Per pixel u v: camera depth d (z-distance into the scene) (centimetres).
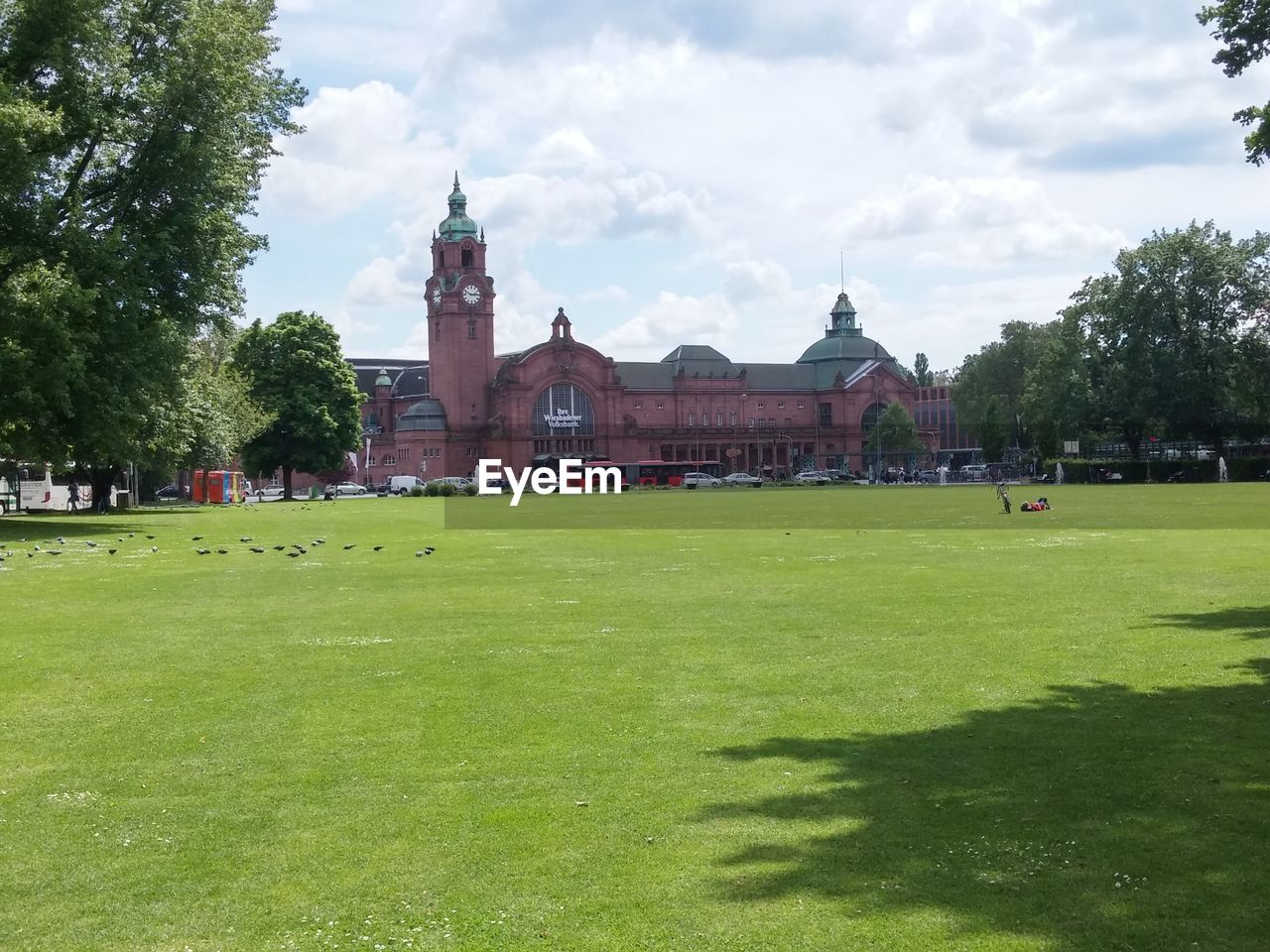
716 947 645
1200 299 10381
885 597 2106
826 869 751
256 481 16238
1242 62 1686
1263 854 763
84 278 4306
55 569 2869
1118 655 1467
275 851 804
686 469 17362
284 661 1516
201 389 7312
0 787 964
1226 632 1634
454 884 742
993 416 15500
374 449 18038
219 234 4884
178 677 1415
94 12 4447
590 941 656
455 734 1118
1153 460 11006
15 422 4534
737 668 1425
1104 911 679
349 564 2977
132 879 760
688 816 859
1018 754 1014
